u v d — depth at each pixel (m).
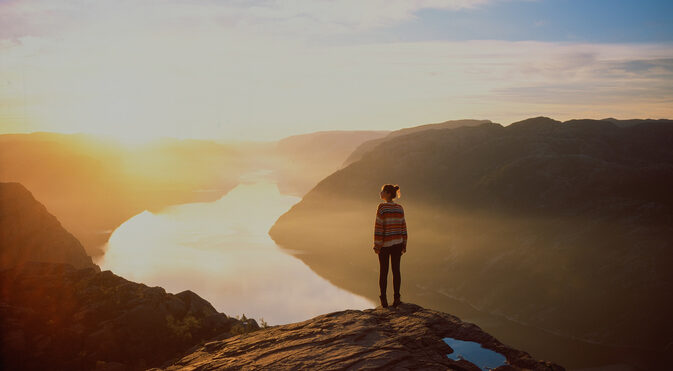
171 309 20.98
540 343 127.75
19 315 18.39
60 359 17.11
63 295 20.39
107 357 17.75
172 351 18.89
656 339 121.88
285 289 181.25
